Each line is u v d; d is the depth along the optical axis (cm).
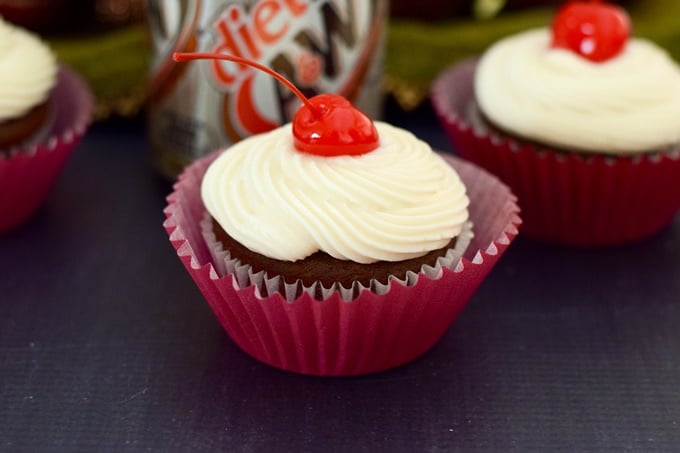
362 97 33
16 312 29
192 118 32
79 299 30
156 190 35
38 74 31
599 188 31
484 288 30
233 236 26
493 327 29
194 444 25
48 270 31
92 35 38
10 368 27
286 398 26
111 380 27
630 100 31
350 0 31
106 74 36
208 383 27
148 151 37
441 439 25
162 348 28
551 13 39
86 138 37
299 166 26
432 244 26
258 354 27
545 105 31
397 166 26
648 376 27
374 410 26
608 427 26
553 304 30
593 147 31
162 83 32
